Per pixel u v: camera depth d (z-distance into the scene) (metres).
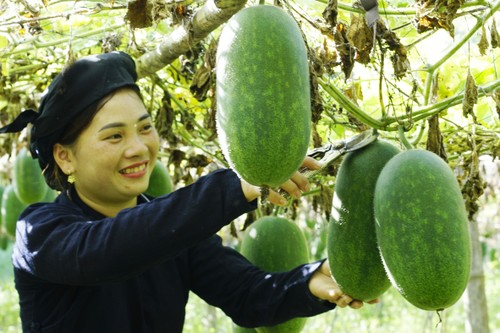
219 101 2.05
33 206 2.68
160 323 2.79
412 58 3.69
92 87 2.51
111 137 2.53
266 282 2.91
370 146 2.36
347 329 11.71
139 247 2.17
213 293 2.99
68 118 2.53
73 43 3.94
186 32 2.67
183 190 2.20
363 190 2.30
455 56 3.70
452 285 2.06
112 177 2.56
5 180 7.69
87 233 2.25
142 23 2.71
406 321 11.83
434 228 2.07
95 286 2.60
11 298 14.55
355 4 2.60
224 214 2.16
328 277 2.72
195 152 4.66
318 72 2.53
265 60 2.00
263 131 1.96
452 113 3.89
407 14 2.96
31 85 4.38
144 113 2.58
